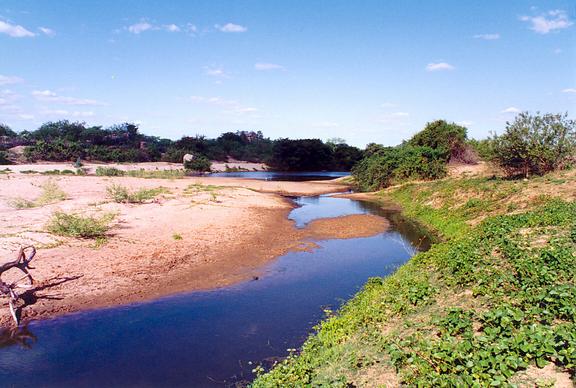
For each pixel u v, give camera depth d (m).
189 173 55.75
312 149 71.94
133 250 13.83
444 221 19.38
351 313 8.81
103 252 13.41
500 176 23.16
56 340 8.34
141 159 66.69
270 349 8.05
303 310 9.95
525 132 20.81
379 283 10.68
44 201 21.05
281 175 59.81
